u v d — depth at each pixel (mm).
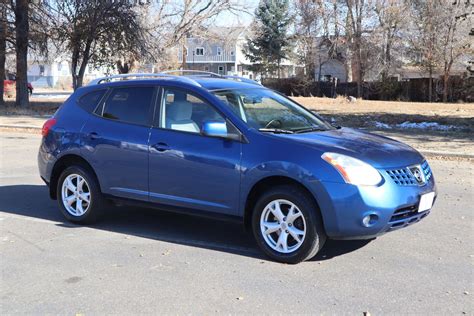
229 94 5949
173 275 4934
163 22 35938
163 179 5852
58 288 4652
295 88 49781
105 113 6484
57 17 26859
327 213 4887
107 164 6281
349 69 48062
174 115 5922
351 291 4539
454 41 39281
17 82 28000
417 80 42125
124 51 29047
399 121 21016
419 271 5020
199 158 5547
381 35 43188
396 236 6152
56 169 6816
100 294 4512
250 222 5512
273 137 5285
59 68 71875
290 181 5129
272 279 4816
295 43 57281
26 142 15180
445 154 12273
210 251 5648
